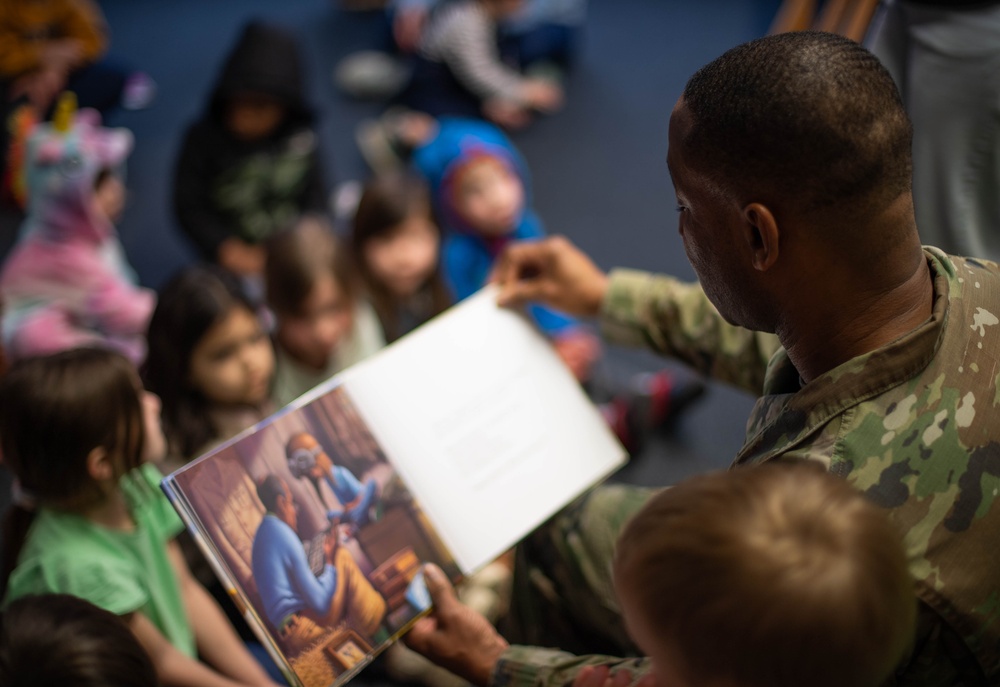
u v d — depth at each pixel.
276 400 1.59
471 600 1.47
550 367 1.05
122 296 2.02
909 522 0.61
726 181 0.68
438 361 1.01
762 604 0.46
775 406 0.73
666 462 1.98
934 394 0.64
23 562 1.05
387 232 1.79
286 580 0.86
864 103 0.63
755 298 0.73
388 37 3.31
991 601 0.61
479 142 2.06
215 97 2.18
